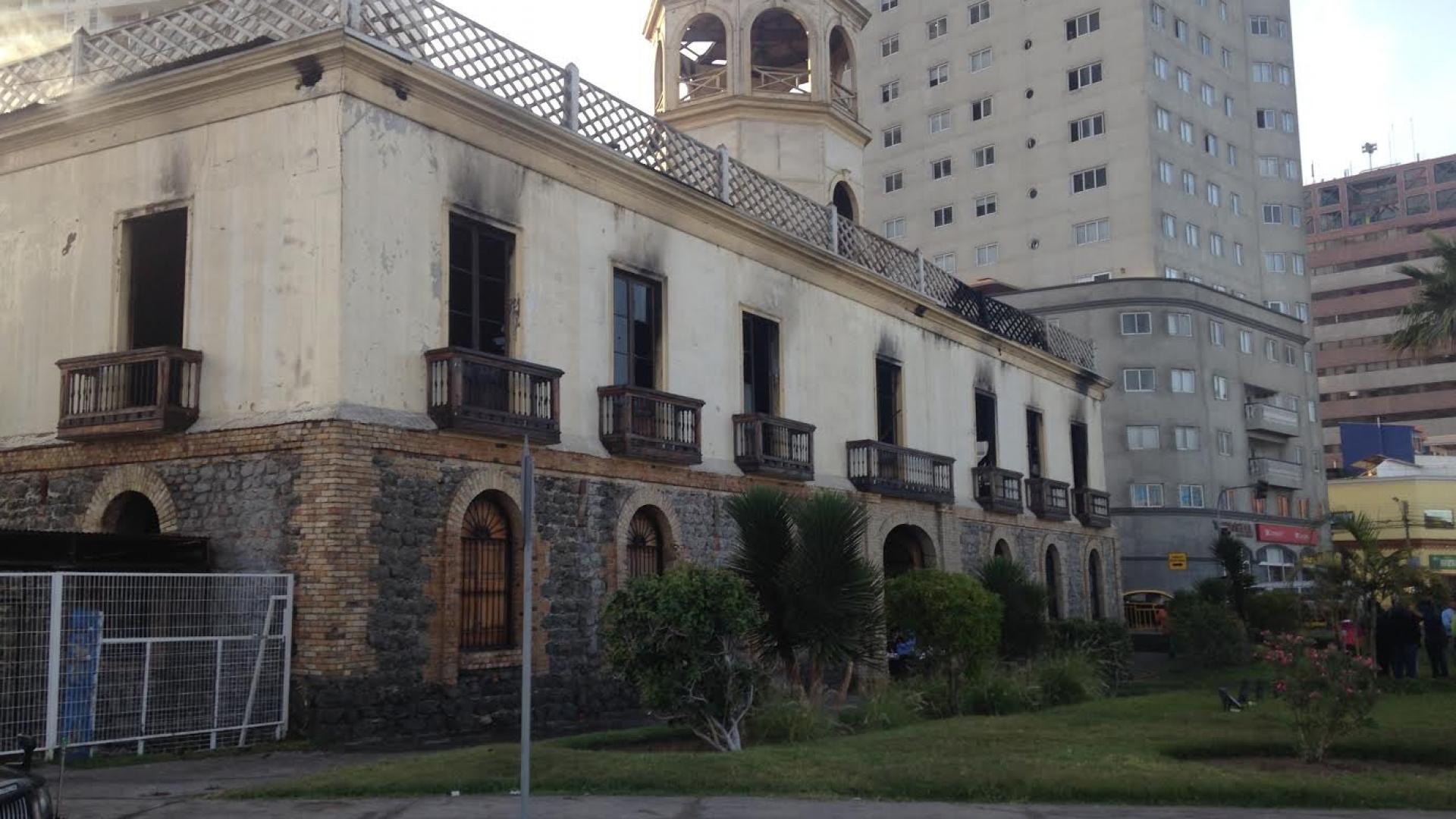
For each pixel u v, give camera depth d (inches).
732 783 386.9
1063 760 427.2
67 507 612.7
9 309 650.2
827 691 681.6
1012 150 2341.3
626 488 708.7
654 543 742.5
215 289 584.7
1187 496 2057.1
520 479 629.9
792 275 894.4
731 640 493.4
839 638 549.6
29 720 452.4
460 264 624.4
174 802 373.7
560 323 674.2
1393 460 3016.7
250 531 554.9
